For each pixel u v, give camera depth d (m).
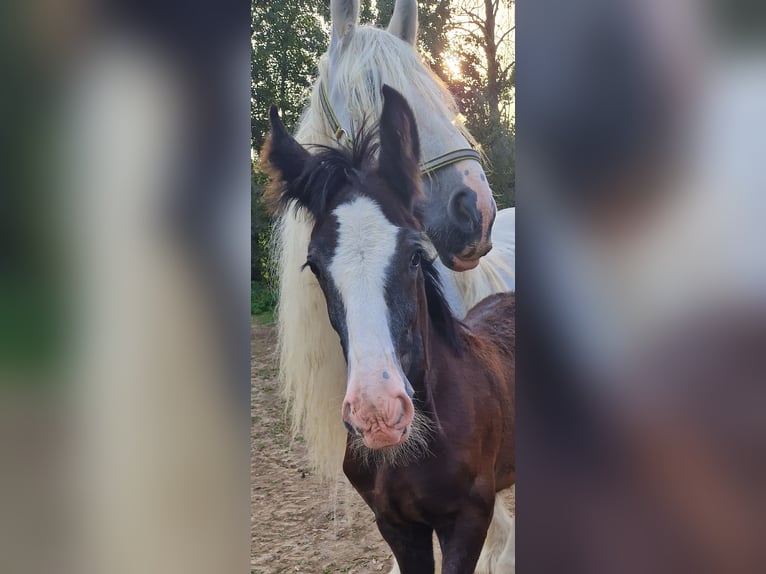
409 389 1.36
